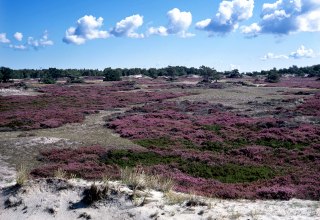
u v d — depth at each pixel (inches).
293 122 1652.3
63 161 1080.8
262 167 1048.2
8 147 1223.5
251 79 5757.9
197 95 3048.7
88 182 703.1
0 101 2600.9
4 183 760.3
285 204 703.7
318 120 1700.3
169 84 4456.2
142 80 5600.4
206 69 6235.2
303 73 7500.0
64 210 603.2
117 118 1916.8
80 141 1344.7
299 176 936.3
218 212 597.3
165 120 1817.2
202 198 682.8
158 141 1366.9
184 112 2156.7
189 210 597.6
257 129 1573.6
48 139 1341.0
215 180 929.5
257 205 687.7
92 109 2320.4
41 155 1136.2
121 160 1106.1
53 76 6943.9
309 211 633.6
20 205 621.9
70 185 658.8
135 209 585.9
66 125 1774.1
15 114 2030.0
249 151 1211.2
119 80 5428.2
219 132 1528.1
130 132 1499.8
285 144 1310.3
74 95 3041.3
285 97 2753.4
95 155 1143.0
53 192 645.9
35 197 636.7
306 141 1327.5
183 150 1222.3
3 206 626.8
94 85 4276.6
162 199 638.5
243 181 930.7
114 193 628.7
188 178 915.4
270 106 2273.6
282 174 976.3
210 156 1142.3
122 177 733.3
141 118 1871.3
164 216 565.3
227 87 3779.5
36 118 1889.8
